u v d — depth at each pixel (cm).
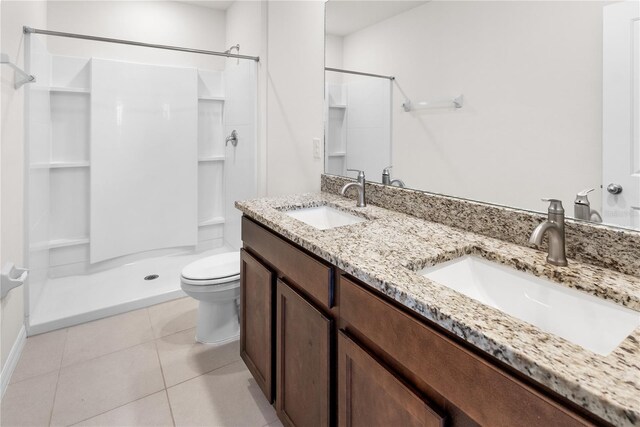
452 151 137
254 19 275
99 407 156
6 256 174
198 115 333
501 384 59
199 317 210
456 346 67
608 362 54
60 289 258
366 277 89
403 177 161
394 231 128
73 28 285
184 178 327
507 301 99
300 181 239
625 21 90
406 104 156
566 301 86
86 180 290
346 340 99
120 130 294
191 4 331
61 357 189
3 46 172
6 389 164
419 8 146
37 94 231
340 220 177
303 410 126
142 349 199
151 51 317
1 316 164
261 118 272
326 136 212
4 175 173
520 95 114
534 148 111
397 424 83
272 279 143
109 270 297
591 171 99
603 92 95
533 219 108
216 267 206
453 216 135
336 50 197
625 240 89
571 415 50
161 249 326
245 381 175
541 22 107
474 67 127
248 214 166
